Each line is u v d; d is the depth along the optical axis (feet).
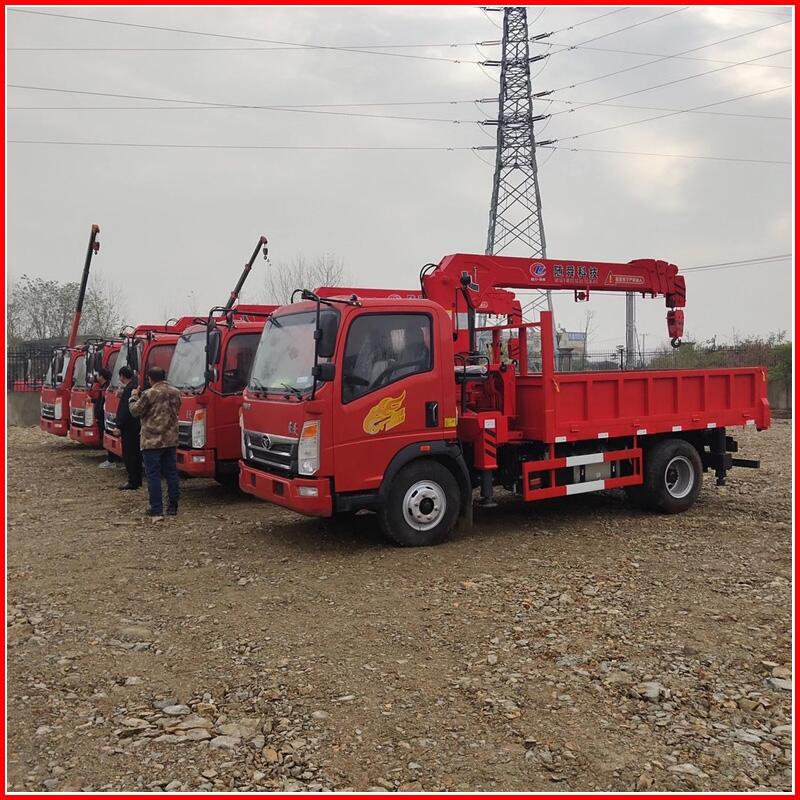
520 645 16.17
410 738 12.34
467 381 26.99
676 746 12.01
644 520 28.91
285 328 25.77
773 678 14.38
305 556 23.68
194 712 13.44
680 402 30.32
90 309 104.99
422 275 29.01
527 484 26.48
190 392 33.40
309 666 15.29
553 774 11.24
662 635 16.65
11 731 12.73
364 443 23.29
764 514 29.94
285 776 11.28
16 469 44.55
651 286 36.04
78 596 20.15
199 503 33.40
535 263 32.37
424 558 23.24
